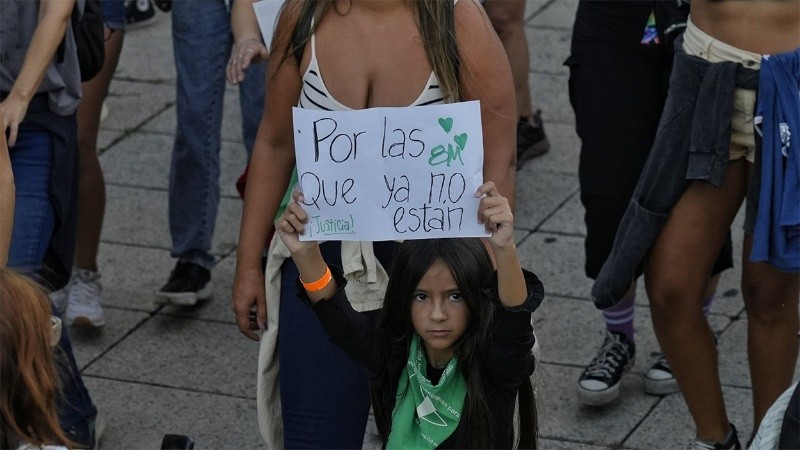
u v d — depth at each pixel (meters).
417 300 4.38
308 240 4.38
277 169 5.18
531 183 9.00
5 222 5.23
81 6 6.22
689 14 5.73
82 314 7.41
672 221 5.70
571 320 7.50
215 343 7.45
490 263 4.38
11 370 3.42
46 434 3.51
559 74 10.49
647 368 7.06
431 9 4.73
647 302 7.65
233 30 6.32
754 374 5.98
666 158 5.64
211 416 6.80
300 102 4.95
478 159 4.27
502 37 8.70
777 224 5.43
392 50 4.77
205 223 7.61
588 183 6.57
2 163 5.27
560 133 9.66
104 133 9.87
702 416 6.04
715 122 5.45
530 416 4.66
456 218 4.31
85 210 7.36
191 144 7.43
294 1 4.91
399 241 4.85
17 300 3.45
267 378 5.22
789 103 5.35
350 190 4.35
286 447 5.09
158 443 6.58
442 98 4.81
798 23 5.36
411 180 4.32
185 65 7.39
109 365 7.25
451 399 4.47
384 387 4.61
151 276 8.14
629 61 6.43
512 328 4.24
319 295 4.41
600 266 6.71
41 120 6.12
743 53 5.39
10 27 6.10
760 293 5.82
